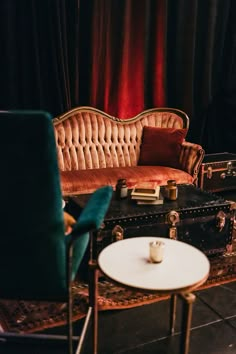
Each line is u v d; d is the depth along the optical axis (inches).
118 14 137.9
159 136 133.0
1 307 76.4
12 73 123.0
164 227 88.9
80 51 136.3
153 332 70.1
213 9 153.3
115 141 134.0
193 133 165.2
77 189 111.8
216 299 81.2
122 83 143.7
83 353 64.1
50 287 54.2
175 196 94.3
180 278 53.6
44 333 68.9
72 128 126.4
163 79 151.3
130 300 79.2
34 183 48.5
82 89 140.1
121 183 95.2
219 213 93.2
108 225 83.3
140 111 150.5
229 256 99.7
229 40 162.2
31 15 122.0
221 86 167.9
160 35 147.4
